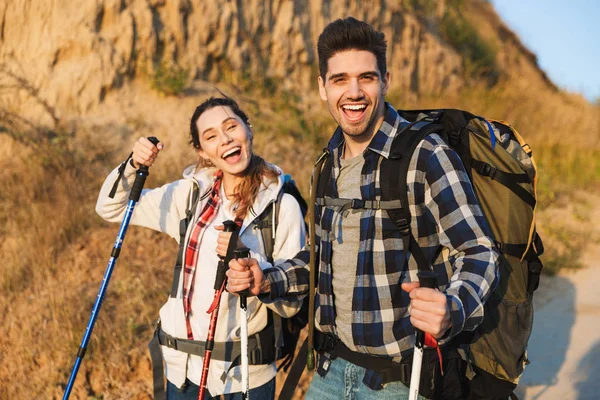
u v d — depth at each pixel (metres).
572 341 4.86
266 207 2.69
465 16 13.88
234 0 8.65
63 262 5.41
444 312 1.79
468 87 11.93
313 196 2.40
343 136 2.39
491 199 2.25
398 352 2.19
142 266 5.33
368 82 2.23
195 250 2.70
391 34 10.84
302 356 2.63
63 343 4.50
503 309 2.26
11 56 7.61
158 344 2.84
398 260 2.17
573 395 4.08
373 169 2.22
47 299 4.97
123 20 7.86
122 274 5.22
